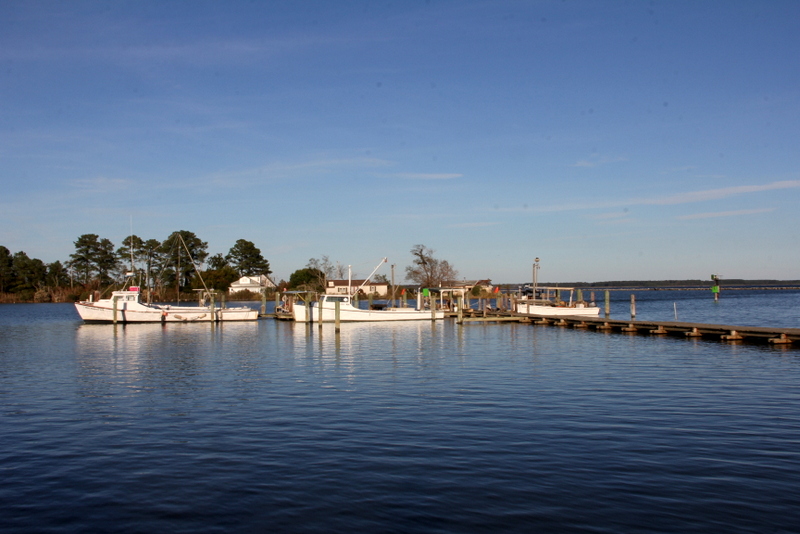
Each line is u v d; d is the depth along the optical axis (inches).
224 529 436.5
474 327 2212.1
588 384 948.6
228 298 5211.6
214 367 1191.6
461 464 560.4
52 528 442.0
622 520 438.9
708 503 465.4
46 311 4160.9
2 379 1061.8
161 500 488.1
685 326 1688.0
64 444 644.7
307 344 1642.5
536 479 519.5
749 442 618.5
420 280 4665.4
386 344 1617.9
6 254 5713.6
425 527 433.7
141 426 714.8
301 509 466.6
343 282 5305.1
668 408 773.3
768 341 1475.1
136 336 1975.9
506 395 866.8
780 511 449.7
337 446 621.3
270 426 704.4
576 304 2711.6
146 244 5285.4
